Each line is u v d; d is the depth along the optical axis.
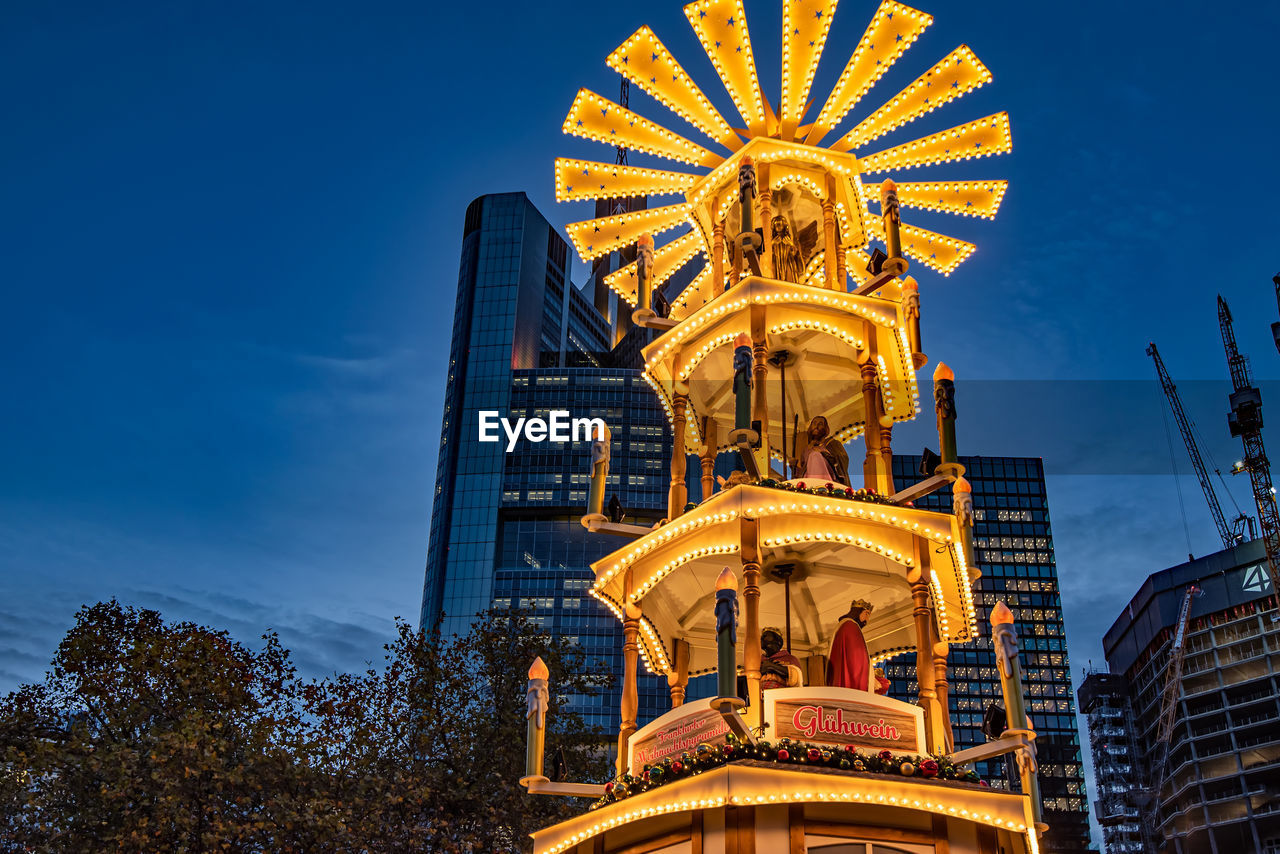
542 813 35.69
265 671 37.16
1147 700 191.25
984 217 26.84
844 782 17.41
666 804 18.03
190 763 31.28
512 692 38.94
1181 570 186.75
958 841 17.80
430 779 34.62
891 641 25.34
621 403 195.75
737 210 25.75
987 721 18.75
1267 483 184.88
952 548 20.62
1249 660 173.00
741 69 25.20
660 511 185.75
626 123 26.03
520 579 181.88
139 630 37.75
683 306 28.25
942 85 24.69
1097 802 191.50
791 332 24.27
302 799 32.66
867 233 26.39
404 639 39.12
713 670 26.11
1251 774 165.88
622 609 22.64
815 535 20.09
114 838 30.05
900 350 23.77
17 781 31.97
